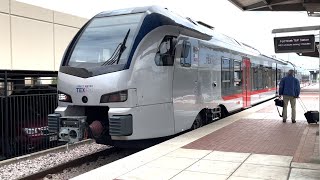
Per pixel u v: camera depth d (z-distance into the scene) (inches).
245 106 652.7
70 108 346.0
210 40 468.8
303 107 754.2
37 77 513.0
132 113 321.1
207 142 344.2
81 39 364.5
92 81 329.7
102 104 324.8
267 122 490.0
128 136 320.8
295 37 414.0
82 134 328.5
